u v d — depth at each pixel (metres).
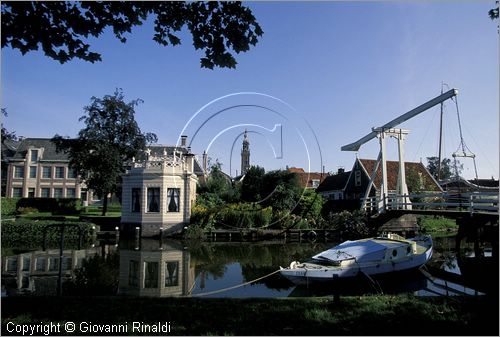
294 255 16.53
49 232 19.80
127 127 30.27
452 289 10.16
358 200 26.09
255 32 5.35
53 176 43.41
